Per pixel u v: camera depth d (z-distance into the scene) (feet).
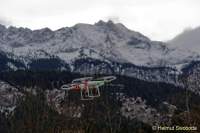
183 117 439.63
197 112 442.09
